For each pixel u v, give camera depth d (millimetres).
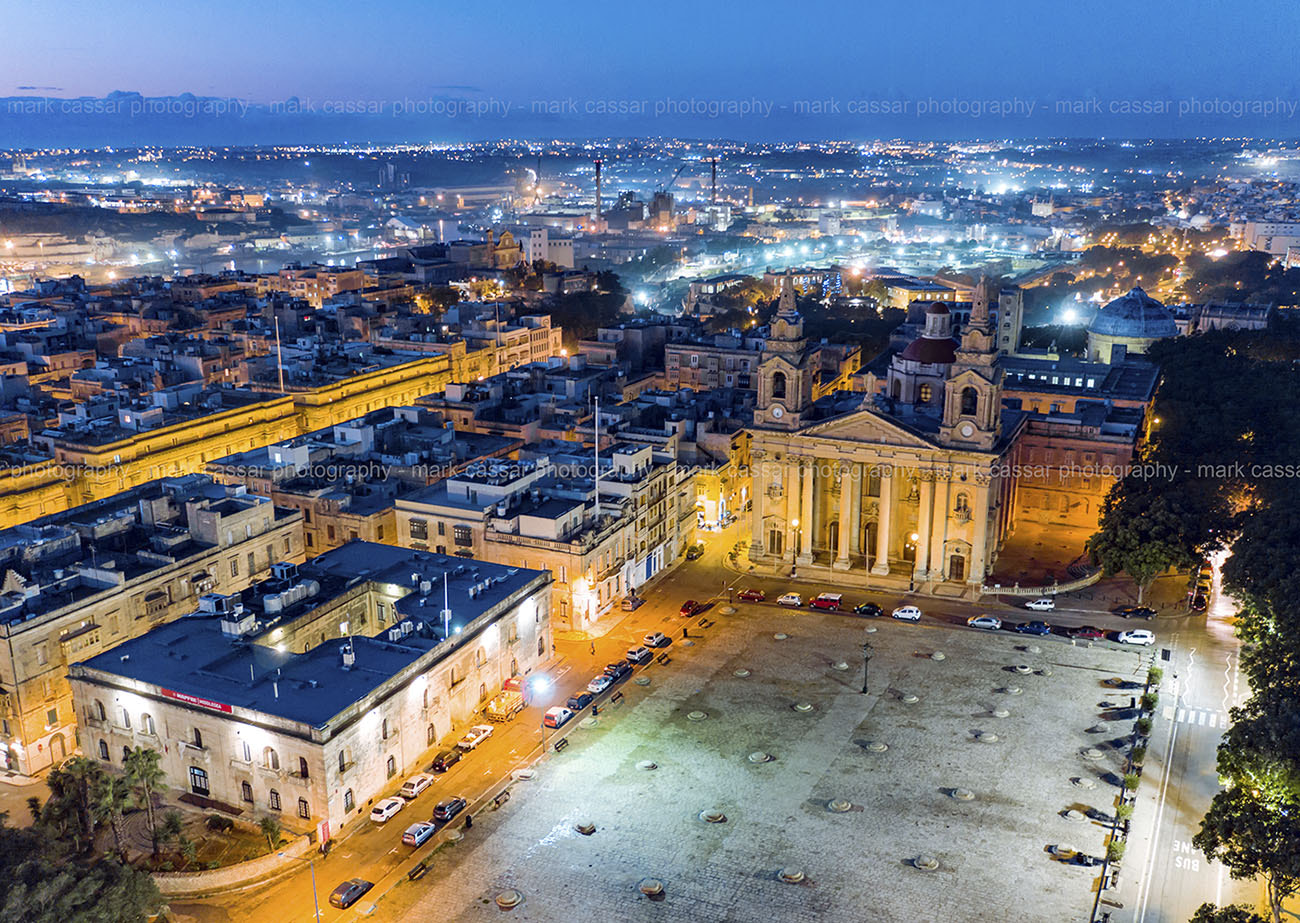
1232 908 85500
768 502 181375
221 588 147125
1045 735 128125
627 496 169000
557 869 105188
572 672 145625
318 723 107938
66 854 98562
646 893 101062
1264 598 133750
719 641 154375
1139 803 114750
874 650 150875
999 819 112062
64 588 132375
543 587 145500
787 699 137500
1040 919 97375
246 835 110875
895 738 127875
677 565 184250
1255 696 116750
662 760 123875
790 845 108250
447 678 127625
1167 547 157500
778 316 174750
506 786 119375
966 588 170625
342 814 111312
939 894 100812
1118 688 139000
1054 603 165000
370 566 146250
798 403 176125
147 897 90750
